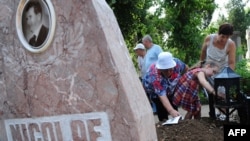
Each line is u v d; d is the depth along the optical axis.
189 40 9.30
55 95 2.37
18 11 2.46
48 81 2.39
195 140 2.97
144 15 7.97
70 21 2.26
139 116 2.19
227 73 3.12
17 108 2.54
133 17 7.69
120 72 2.17
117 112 2.18
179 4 9.00
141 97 2.31
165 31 9.40
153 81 3.72
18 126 2.55
